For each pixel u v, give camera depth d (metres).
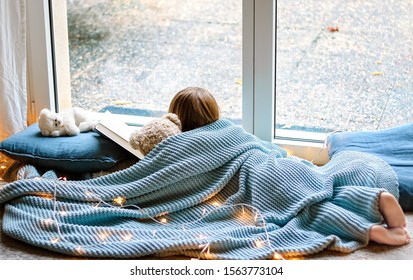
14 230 1.98
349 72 2.58
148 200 2.12
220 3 2.68
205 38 2.73
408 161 2.34
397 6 2.46
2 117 2.67
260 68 2.59
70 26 2.86
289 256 1.88
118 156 2.48
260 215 2.02
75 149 2.47
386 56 2.52
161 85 2.83
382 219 2.01
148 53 2.82
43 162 2.47
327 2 2.54
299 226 1.98
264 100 2.62
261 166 2.12
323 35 2.57
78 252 1.89
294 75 2.63
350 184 2.10
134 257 1.87
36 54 2.80
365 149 2.41
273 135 2.68
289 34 2.60
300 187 2.06
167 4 2.75
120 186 2.13
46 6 2.76
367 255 1.90
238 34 2.68
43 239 1.94
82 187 2.12
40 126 2.59
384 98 2.57
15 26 2.65
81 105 2.92
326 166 2.29
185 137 2.16
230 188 2.13
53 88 2.86
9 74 2.65
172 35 2.77
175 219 2.08
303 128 2.68
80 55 2.88
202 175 2.13
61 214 2.01
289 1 2.57
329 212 1.98
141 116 2.88
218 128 2.24
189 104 2.23
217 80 2.75
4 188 2.12
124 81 2.87
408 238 1.98
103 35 2.84
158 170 2.14
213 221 2.07
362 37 2.53
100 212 2.02
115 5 2.80
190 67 2.78
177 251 1.88
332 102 2.62
